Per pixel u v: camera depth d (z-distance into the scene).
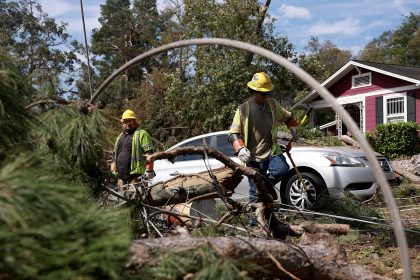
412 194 9.12
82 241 1.77
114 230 1.94
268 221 3.97
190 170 9.02
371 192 7.97
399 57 60.75
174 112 19.59
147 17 48.78
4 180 1.79
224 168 5.23
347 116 2.20
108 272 1.76
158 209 4.00
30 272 1.61
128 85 28.59
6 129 2.46
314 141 11.02
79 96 3.60
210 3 20.23
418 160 14.51
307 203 7.60
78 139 3.07
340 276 2.95
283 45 19.78
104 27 50.19
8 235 1.64
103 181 3.38
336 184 7.73
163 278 2.19
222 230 4.25
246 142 5.61
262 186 3.77
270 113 5.64
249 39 19.16
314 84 2.29
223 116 17.80
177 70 20.27
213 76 18.17
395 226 2.13
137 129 6.90
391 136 19.17
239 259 2.42
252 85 5.52
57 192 1.89
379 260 4.99
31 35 38.00
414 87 20.45
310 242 3.21
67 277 1.64
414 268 4.62
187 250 2.35
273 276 2.84
